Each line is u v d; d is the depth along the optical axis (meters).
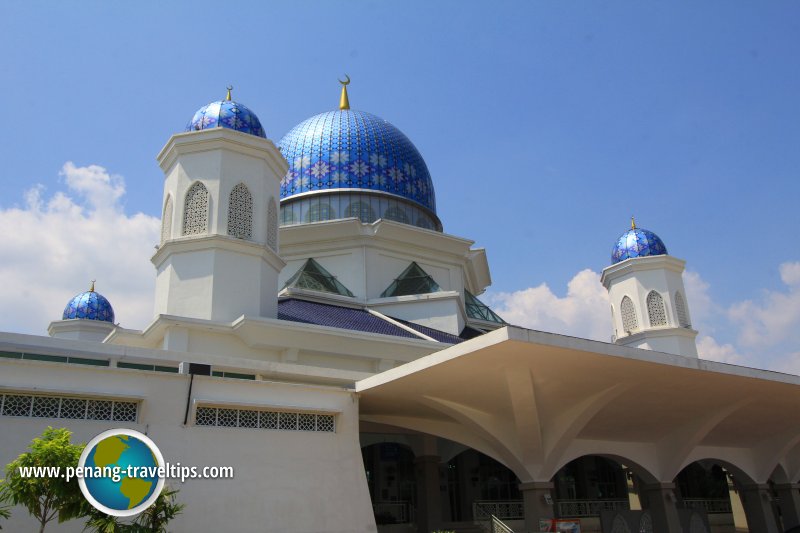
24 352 15.34
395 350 23.72
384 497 25.48
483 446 18.78
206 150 24.34
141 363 16.66
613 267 39.97
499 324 32.72
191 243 22.89
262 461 15.00
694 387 17.58
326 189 32.94
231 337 21.94
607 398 16.80
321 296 27.91
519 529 22.91
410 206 34.28
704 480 34.53
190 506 13.75
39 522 12.38
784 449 24.11
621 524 19.47
